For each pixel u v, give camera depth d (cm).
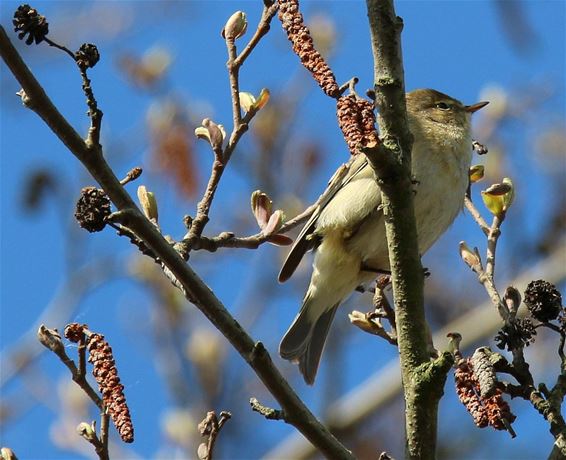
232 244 750
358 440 1355
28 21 583
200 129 737
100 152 615
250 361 636
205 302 635
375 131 637
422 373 646
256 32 727
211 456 630
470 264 750
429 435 648
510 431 644
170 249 634
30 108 599
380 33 659
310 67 654
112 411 600
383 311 780
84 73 600
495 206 776
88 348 614
